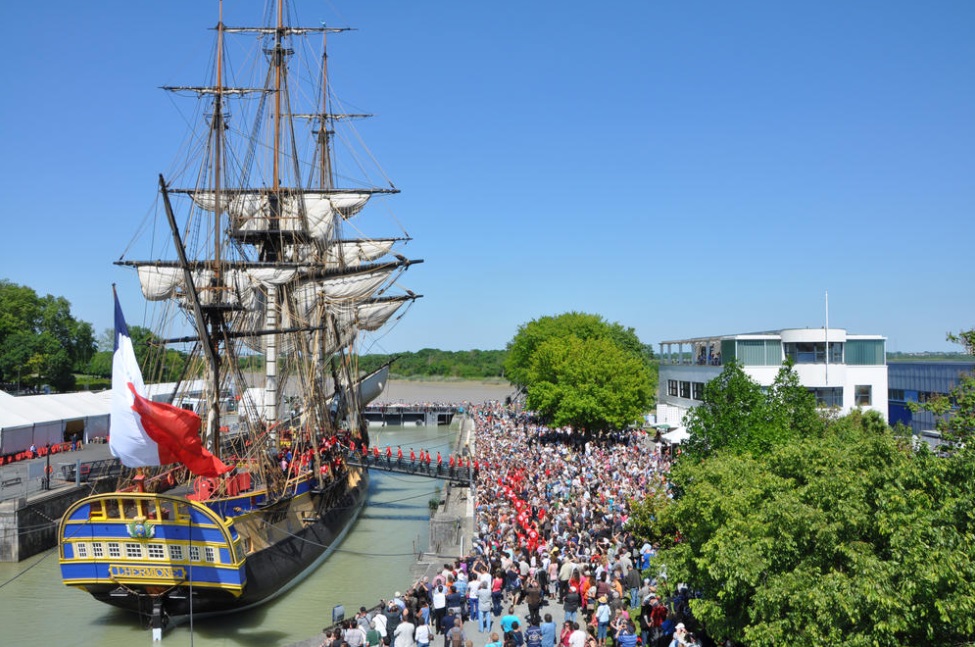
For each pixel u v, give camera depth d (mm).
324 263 74062
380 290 72938
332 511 56188
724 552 21562
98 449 75688
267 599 41938
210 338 45688
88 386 150375
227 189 60531
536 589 29000
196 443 32844
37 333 145500
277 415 63219
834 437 28750
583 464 62594
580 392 85375
